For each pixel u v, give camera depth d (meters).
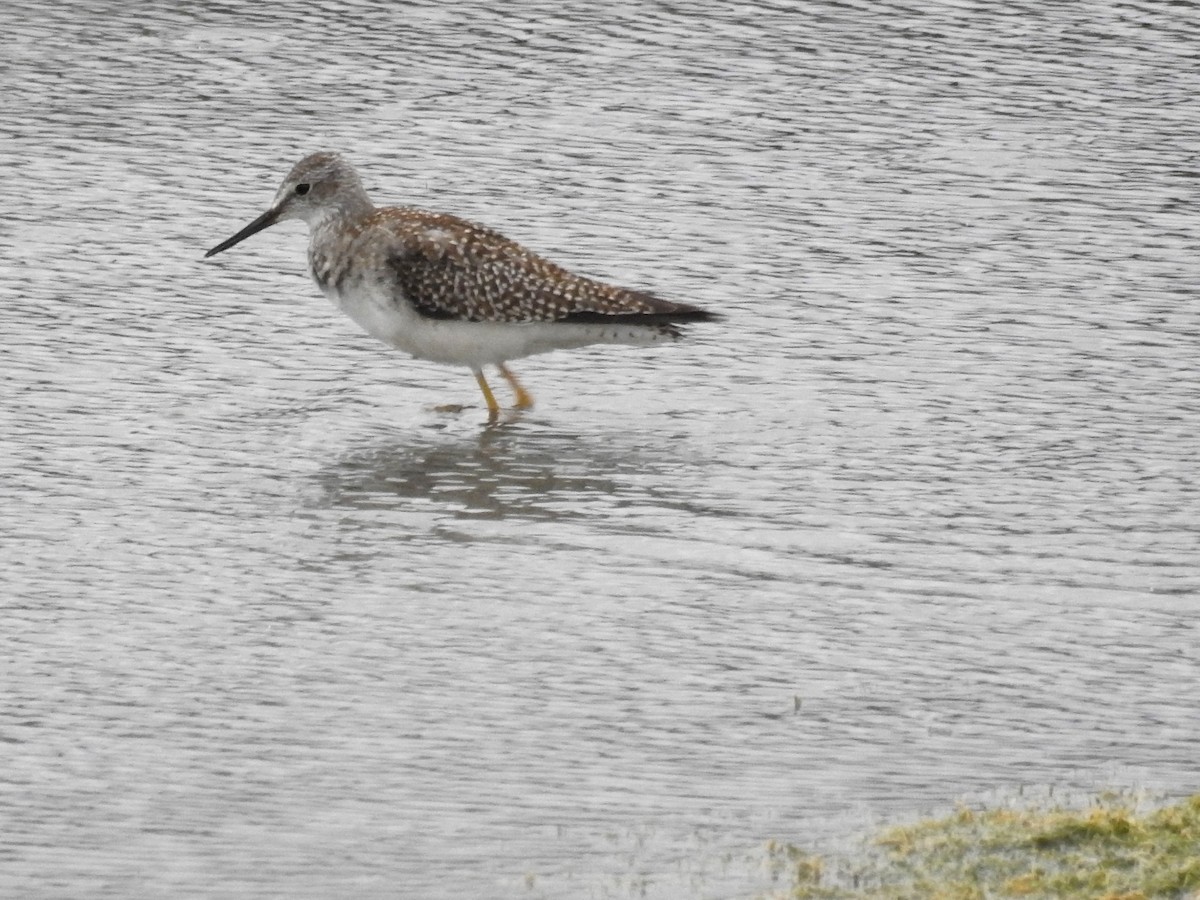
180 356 22.72
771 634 16.67
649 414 21.67
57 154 27.72
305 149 28.06
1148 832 13.41
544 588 17.52
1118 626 16.84
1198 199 26.89
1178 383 22.02
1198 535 18.59
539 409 21.91
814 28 32.50
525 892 12.94
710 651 16.36
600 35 32.19
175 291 24.38
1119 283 24.58
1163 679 15.93
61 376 21.95
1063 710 15.44
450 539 18.52
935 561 18.08
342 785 14.27
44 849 13.40
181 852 13.40
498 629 16.72
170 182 27.11
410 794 14.17
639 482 19.86
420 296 21.86
